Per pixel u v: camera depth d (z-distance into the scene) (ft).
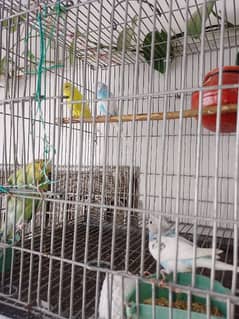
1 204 2.52
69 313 1.93
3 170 2.47
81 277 2.55
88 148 4.43
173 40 3.78
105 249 3.23
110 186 4.01
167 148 4.13
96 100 1.90
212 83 2.08
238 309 1.88
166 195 4.09
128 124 4.27
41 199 2.14
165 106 1.69
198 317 1.66
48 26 2.72
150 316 1.73
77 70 4.39
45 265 2.79
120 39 3.80
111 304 1.75
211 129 2.52
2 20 2.36
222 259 2.91
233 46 3.76
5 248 2.30
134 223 3.79
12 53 2.78
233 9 3.54
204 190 3.86
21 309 2.03
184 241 1.88
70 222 3.86
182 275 1.77
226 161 3.79
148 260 2.85
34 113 2.76
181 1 3.68
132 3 3.62
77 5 2.09
